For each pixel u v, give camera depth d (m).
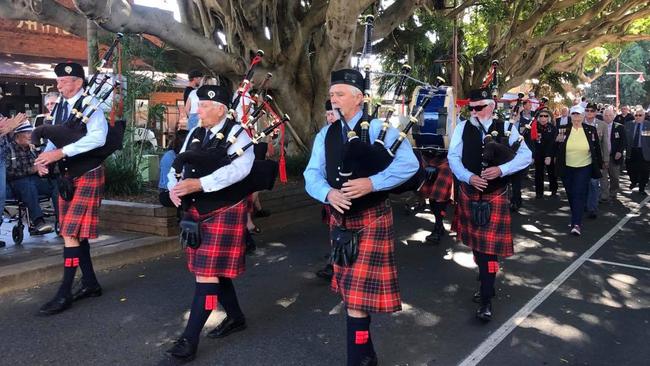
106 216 6.37
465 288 4.89
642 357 3.51
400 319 4.13
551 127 10.16
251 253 6.02
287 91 9.21
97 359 3.38
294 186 7.95
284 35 9.18
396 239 6.82
